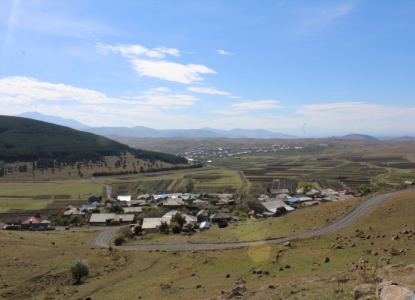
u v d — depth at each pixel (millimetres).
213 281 38688
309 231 59844
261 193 174625
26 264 48438
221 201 148250
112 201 159875
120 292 38250
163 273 46094
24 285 41000
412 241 43750
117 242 69625
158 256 55906
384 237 48281
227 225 85062
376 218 57750
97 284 42562
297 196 146875
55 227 107250
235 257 49156
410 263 35688
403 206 59219
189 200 151250
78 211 135500
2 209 146000
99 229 98688
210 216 104188
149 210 131125
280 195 152375
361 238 50000
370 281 26500
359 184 191250
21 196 176500
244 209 122125
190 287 37125
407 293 17922
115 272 48438
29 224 106688
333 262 40406
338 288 25266
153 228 88000
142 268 49469
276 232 65000
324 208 73125
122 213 129000
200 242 65812
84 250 60125
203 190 192125
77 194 184750
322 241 52250
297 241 54156
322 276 32844
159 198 167125
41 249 58188
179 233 80312
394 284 20688
